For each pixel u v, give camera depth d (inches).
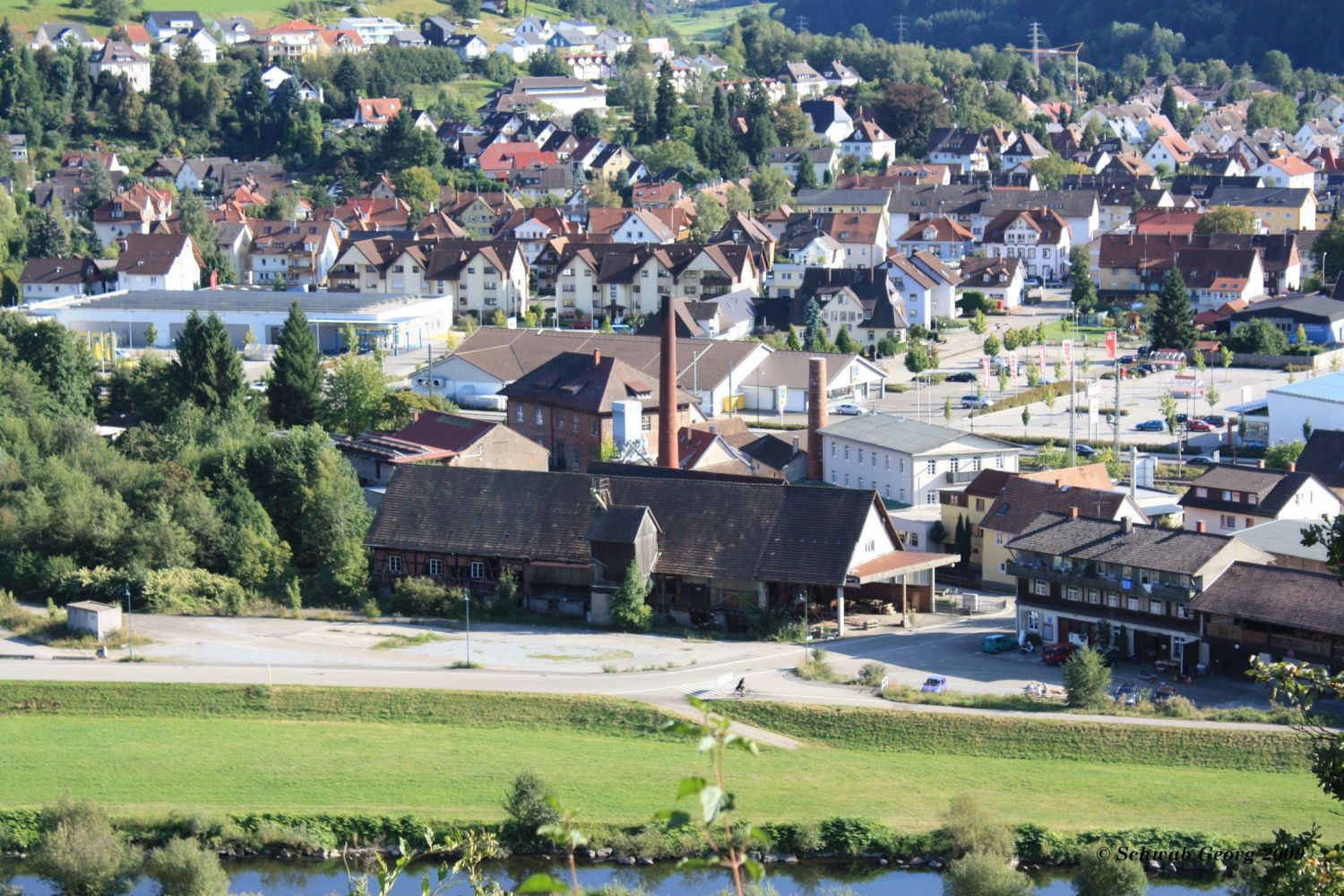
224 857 6048.2
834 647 7839.6
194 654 7824.8
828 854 5920.3
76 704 7253.9
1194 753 6520.7
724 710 6993.1
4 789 6407.5
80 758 6712.6
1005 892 5349.4
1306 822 5964.6
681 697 7155.5
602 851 5944.9
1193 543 7504.9
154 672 7539.4
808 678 7352.4
